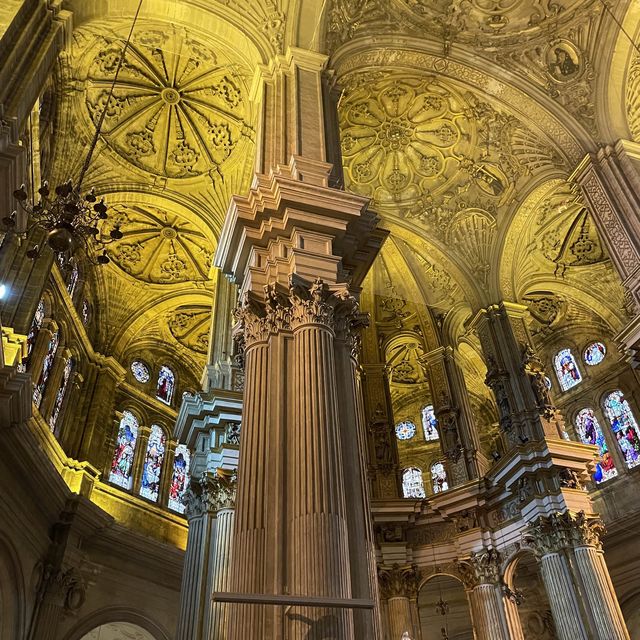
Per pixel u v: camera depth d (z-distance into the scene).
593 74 14.83
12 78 8.41
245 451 6.92
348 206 8.92
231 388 13.59
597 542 13.18
